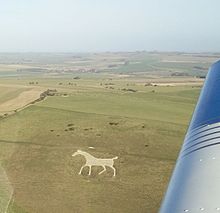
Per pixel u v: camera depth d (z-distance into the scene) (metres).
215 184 6.87
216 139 8.73
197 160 8.04
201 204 6.41
